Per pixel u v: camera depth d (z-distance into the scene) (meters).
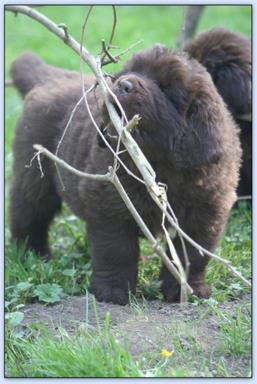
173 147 5.61
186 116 5.62
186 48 7.98
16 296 5.93
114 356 4.64
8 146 9.85
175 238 5.98
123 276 6.02
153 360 4.79
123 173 5.68
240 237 7.23
